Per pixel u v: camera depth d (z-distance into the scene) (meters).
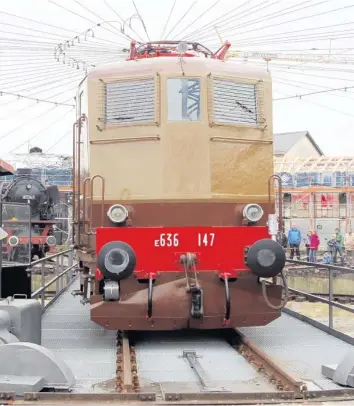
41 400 5.38
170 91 8.55
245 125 8.75
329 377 6.47
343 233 35.84
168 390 6.11
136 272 8.20
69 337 8.91
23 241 9.58
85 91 9.05
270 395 5.60
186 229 8.32
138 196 8.45
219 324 8.18
